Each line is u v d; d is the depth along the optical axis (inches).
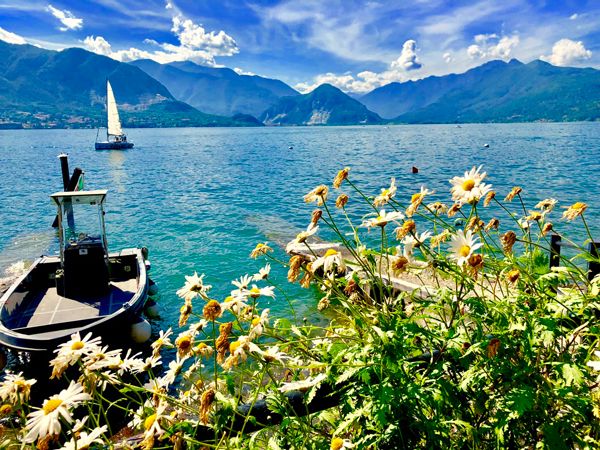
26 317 396.5
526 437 71.5
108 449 65.8
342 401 74.1
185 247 837.8
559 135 5231.3
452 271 82.5
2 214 1211.2
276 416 72.2
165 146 4574.3
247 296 87.2
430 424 66.3
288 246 96.0
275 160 2736.2
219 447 63.9
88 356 74.9
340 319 90.6
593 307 83.8
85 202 438.6
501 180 1521.9
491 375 70.7
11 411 71.7
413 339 74.7
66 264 434.3
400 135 6658.5
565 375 68.0
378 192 1368.1
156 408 71.9
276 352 73.9
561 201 1091.9
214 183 1763.0
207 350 81.0
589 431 71.6
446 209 106.7
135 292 458.0
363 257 88.0
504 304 80.4
